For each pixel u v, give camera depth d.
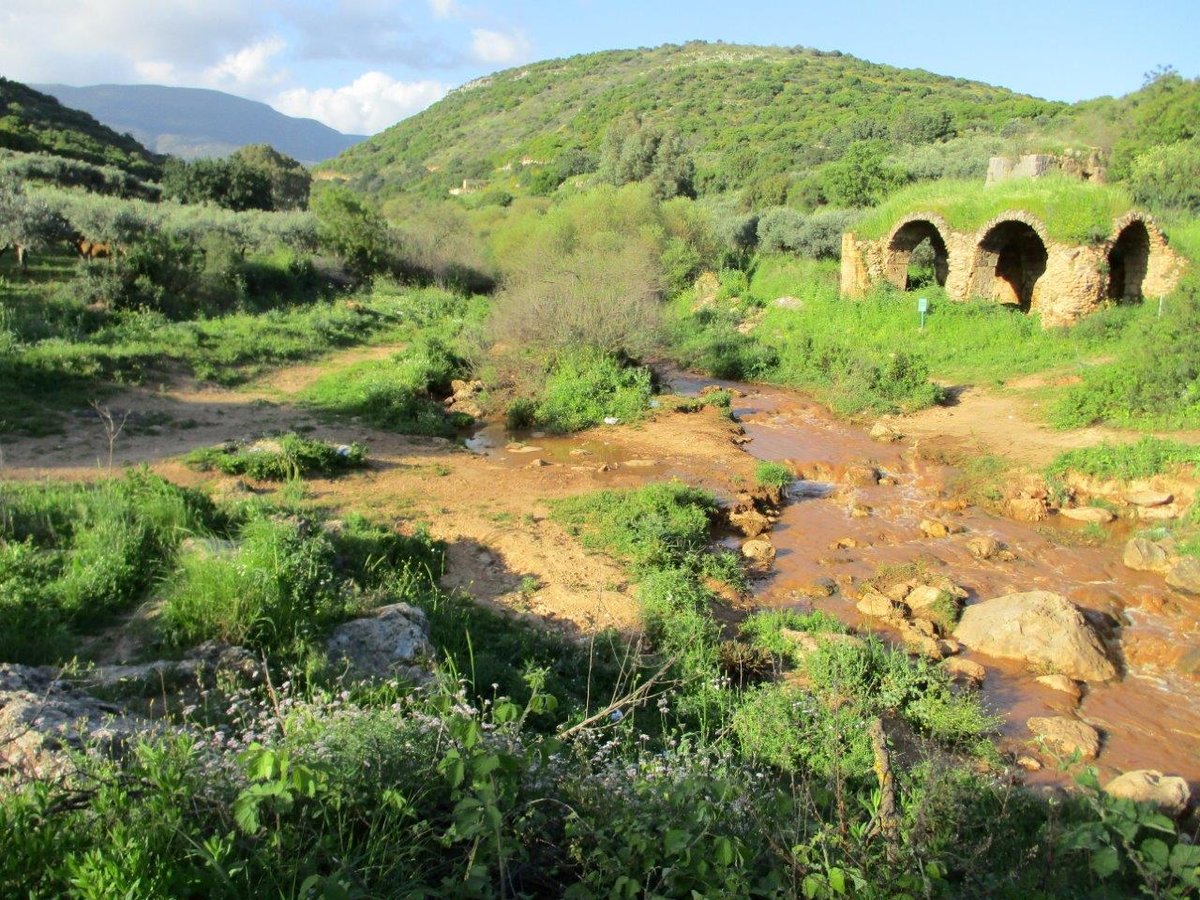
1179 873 3.28
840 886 2.98
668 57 122.75
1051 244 22.03
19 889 2.71
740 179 60.31
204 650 5.88
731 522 12.23
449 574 9.79
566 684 7.25
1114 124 41.09
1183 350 15.24
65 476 11.48
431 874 3.33
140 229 25.75
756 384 22.19
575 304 19.75
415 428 16.34
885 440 16.62
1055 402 16.73
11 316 18.14
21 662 5.65
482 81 140.88
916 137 60.72
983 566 11.02
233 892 2.83
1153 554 10.91
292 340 21.91
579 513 11.74
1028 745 7.19
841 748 5.79
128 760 3.65
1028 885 3.85
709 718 6.89
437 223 38.12
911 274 29.73
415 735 3.92
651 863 3.18
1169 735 7.47
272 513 9.52
